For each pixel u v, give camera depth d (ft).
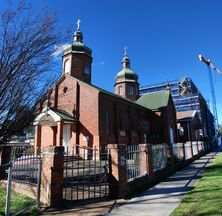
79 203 27.71
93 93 82.23
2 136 21.84
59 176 26.91
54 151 26.66
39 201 27.02
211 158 83.25
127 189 31.96
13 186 33.47
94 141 78.74
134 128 104.58
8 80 20.61
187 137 147.33
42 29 22.88
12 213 23.38
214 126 280.51
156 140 120.37
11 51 21.02
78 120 83.05
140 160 39.58
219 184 33.94
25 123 22.13
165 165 49.80
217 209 22.15
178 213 22.15
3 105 20.84
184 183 38.52
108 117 86.43
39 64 22.43
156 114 124.47
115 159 31.07
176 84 268.00
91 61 102.63
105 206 26.55
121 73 140.56
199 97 248.93
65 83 87.71
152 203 27.17
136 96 139.33
